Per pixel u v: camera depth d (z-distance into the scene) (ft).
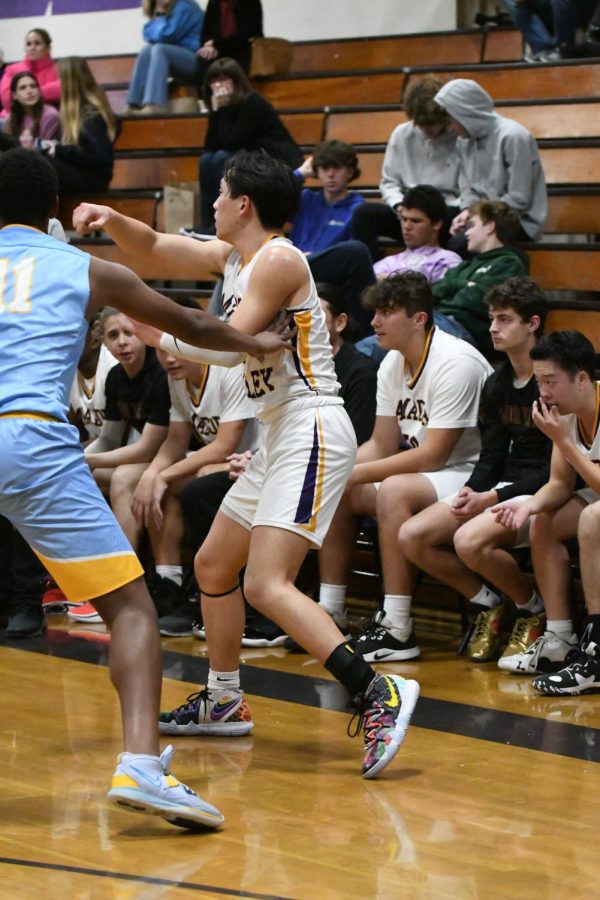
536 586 28.84
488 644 27.20
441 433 27.66
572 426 25.32
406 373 28.48
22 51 62.64
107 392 32.40
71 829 15.83
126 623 15.78
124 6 59.77
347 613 32.01
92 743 19.90
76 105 45.27
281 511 18.94
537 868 14.70
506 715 22.34
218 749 20.02
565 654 25.67
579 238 40.01
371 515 28.53
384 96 46.88
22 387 15.60
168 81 53.31
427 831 15.98
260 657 27.30
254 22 49.70
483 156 36.35
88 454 32.40
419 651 27.55
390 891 13.84
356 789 17.83
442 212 34.27
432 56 49.34
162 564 30.60
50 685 23.91
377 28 53.57
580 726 21.59
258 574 18.97
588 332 32.58
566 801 17.37
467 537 26.05
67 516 15.60
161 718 20.93
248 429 29.66
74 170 45.06
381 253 37.52
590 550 24.22
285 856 14.93
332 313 28.91
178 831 15.80
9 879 13.98
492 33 48.24
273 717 22.07
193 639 29.22
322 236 37.47
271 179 19.11
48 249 16.39
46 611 32.30
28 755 19.20
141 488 30.32
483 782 18.24
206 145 41.68
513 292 26.45
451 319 31.07
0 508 15.87
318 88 48.37
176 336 17.03
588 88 41.68
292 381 19.26
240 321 18.49
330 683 24.71
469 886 14.06
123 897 13.48
